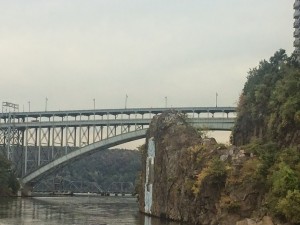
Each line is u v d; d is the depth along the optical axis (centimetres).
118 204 13412
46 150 17900
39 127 16362
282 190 5612
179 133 8956
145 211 9900
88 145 15250
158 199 9219
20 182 16088
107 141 15050
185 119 9669
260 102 8244
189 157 8081
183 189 7938
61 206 11775
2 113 16962
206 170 6975
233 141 9169
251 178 6316
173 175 8638
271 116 7275
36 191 19162
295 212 5284
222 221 6359
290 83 7081
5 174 15262
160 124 9675
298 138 6475
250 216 6097
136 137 14812
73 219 8288
